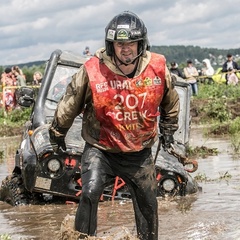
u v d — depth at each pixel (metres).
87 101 5.71
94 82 5.54
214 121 23.03
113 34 5.46
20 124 22.64
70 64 9.77
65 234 5.77
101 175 5.68
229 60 29.23
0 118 23.78
